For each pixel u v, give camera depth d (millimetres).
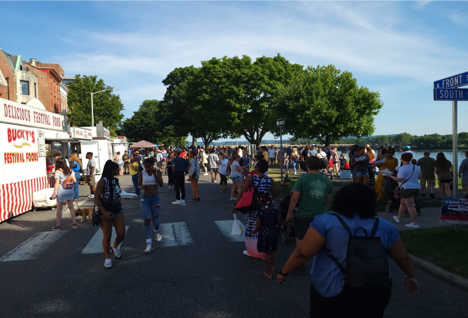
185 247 6812
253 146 33906
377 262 2225
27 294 4656
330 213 2498
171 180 15891
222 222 9039
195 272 5402
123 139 43312
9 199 9688
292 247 6758
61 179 8469
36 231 8367
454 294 4473
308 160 5051
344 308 2348
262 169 5812
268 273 5156
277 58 46031
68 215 10352
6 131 9781
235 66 43625
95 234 7945
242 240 7301
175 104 59875
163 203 12227
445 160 11148
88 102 62188
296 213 5016
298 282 4965
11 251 6684
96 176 22078
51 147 15664
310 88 33656
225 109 42875
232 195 12922
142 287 4836
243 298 4438
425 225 7805
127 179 22078
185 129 60375
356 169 10250
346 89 34156
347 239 2367
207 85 43156
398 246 2443
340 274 2363
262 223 5164
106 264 5633
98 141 23297
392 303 4246
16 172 10242
